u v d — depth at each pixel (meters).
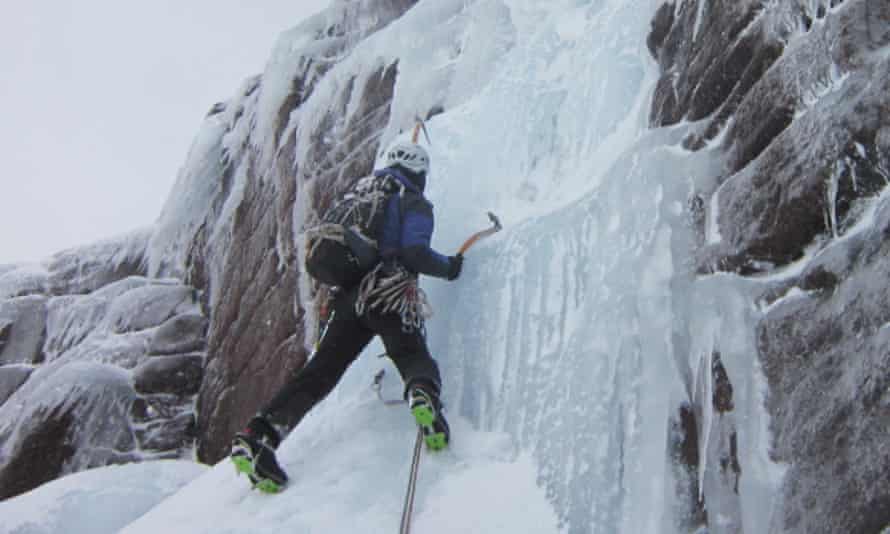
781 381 1.88
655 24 3.53
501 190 3.76
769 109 2.26
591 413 2.38
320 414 3.37
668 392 2.20
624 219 2.63
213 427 6.98
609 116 3.55
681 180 2.49
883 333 1.63
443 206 3.68
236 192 8.04
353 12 7.80
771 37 2.45
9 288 9.97
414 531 2.45
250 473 2.78
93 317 8.91
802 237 2.00
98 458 7.17
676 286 2.31
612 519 2.18
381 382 3.25
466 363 3.05
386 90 6.17
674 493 2.06
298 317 6.23
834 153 1.94
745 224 2.17
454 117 4.28
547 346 2.78
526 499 2.43
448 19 6.06
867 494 1.55
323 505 2.65
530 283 2.95
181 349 7.76
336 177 6.24
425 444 2.81
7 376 9.03
